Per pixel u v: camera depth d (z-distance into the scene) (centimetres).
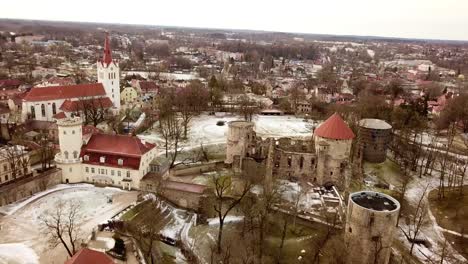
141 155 9712
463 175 11338
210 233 8200
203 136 14712
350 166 10938
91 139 10300
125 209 8506
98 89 16412
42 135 13512
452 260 8050
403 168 12900
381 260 6856
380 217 6588
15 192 8712
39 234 7438
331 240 7731
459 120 17575
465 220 9538
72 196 9144
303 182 10775
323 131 10650
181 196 9156
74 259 5100
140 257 6756
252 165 10938
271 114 18900
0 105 17050
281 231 8381
